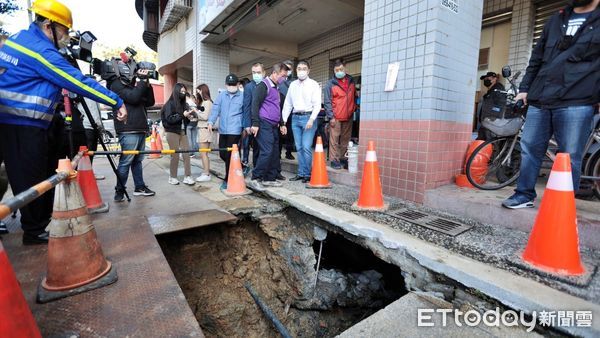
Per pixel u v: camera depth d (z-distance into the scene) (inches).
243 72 537.0
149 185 206.7
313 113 179.0
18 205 46.7
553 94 98.3
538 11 195.3
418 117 137.4
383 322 76.7
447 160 146.1
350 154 180.9
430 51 130.3
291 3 269.4
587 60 92.7
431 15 129.3
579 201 119.6
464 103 149.8
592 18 91.4
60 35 100.9
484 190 139.3
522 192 112.2
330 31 339.6
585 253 91.7
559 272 78.4
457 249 94.4
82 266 78.0
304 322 132.7
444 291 86.3
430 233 107.1
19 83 90.4
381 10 149.6
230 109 189.8
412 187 143.3
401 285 132.7
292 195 156.9
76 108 152.3
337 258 159.5
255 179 181.3
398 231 108.8
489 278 77.5
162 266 89.4
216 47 352.5
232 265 147.5
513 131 133.1
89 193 144.5
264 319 133.3
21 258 93.3
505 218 112.4
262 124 173.2
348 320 129.1
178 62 475.2
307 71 177.9
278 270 146.5
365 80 161.6
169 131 199.3
